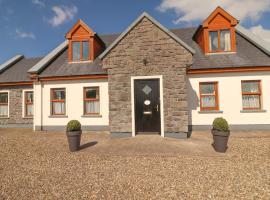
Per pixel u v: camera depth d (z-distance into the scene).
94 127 12.77
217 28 12.65
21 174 5.18
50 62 14.41
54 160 6.44
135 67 9.68
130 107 9.59
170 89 9.36
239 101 11.47
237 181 4.62
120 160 6.34
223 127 7.14
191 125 11.84
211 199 3.78
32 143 9.16
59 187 4.35
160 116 9.48
